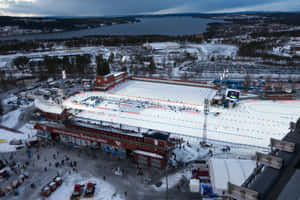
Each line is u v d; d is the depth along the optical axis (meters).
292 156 18.14
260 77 138.62
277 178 15.88
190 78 144.12
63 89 115.75
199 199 42.47
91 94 111.88
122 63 189.62
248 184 16.92
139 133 57.44
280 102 95.25
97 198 43.53
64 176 50.38
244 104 94.25
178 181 47.91
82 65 160.50
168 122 78.69
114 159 57.06
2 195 44.75
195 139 66.19
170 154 57.50
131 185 47.22
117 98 105.50
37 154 59.50
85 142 62.94
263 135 67.81
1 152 60.72
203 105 94.44
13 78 136.50
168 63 191.25
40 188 46.62
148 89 120.38
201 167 50.34
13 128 76.25
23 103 99.44
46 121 80.81
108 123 75.75
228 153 57.75
